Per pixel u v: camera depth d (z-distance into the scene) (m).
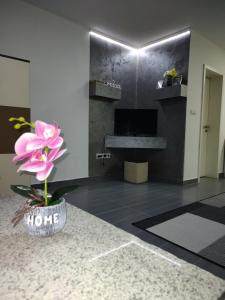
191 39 3.81
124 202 2.97
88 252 0.58
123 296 0.42
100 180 4.31
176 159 4.11
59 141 0.57
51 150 0.58
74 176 3.90
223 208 2.77
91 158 4.14
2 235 0.66
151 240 1.90
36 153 0.57
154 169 4.51
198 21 3.57
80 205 2.82
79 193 3.39
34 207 0.63
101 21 3.63
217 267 1.52
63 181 3.74
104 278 0.48
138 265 0.53
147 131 4.35
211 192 3.57
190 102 3.96
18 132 2.69
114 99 4.30
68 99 3.71
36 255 0.56
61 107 3.62
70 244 0.62
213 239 1.92
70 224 0.76
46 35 3.37
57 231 0.66
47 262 0.53
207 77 4.77
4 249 0.58
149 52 4.50
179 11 3.29
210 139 4.92
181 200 3.10
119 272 0.50
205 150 4.99
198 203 2.96
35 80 3.30
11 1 3.00
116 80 4.43
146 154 4.65
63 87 3.63
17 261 0.53
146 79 4.58
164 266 0.53
